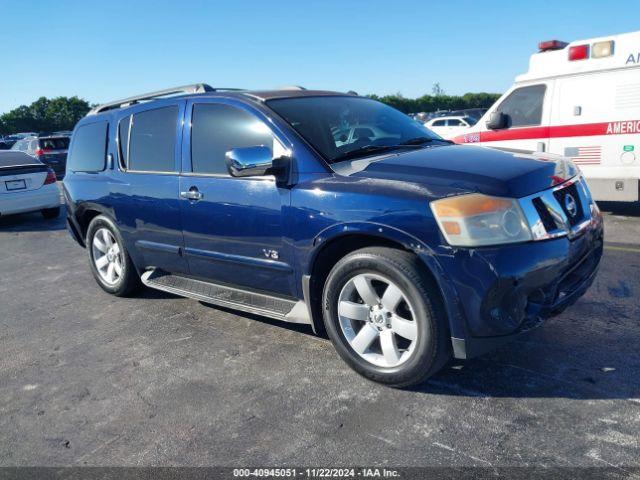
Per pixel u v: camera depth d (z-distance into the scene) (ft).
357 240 10.62
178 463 8.64
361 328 10.83
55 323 15.39
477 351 9.39
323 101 13.57
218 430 9.46
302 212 10.94
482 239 9.02
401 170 10.44
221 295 13.44
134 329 14.43
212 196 12.78
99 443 9.35
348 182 10.51
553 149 26.45
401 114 15.07
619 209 27.66
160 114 14.70
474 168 10.11
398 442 8.75
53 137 63.52
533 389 10.02
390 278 9.84
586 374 10.44
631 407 9.27
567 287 10.18
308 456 8.57
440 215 9.20
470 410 9.48
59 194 34.99
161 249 14.76
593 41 24.63
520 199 9.39
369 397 10.16
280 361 11.91
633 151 24.27
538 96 26.66
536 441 8.51
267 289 12.48
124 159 15.78
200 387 11.02
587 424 8.86
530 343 11.85
